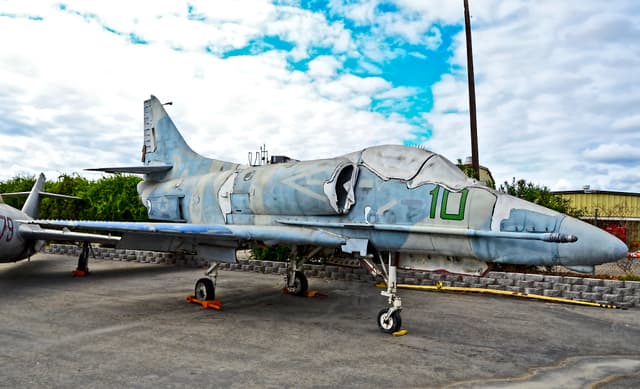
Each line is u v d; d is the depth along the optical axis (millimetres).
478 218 6090
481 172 17859
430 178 6762
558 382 4508
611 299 8898
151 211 11281
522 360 5250
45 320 6828
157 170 11328
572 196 24234
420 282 10977
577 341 6219
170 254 15062
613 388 4359
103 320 6887
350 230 7191
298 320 7188
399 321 6352
